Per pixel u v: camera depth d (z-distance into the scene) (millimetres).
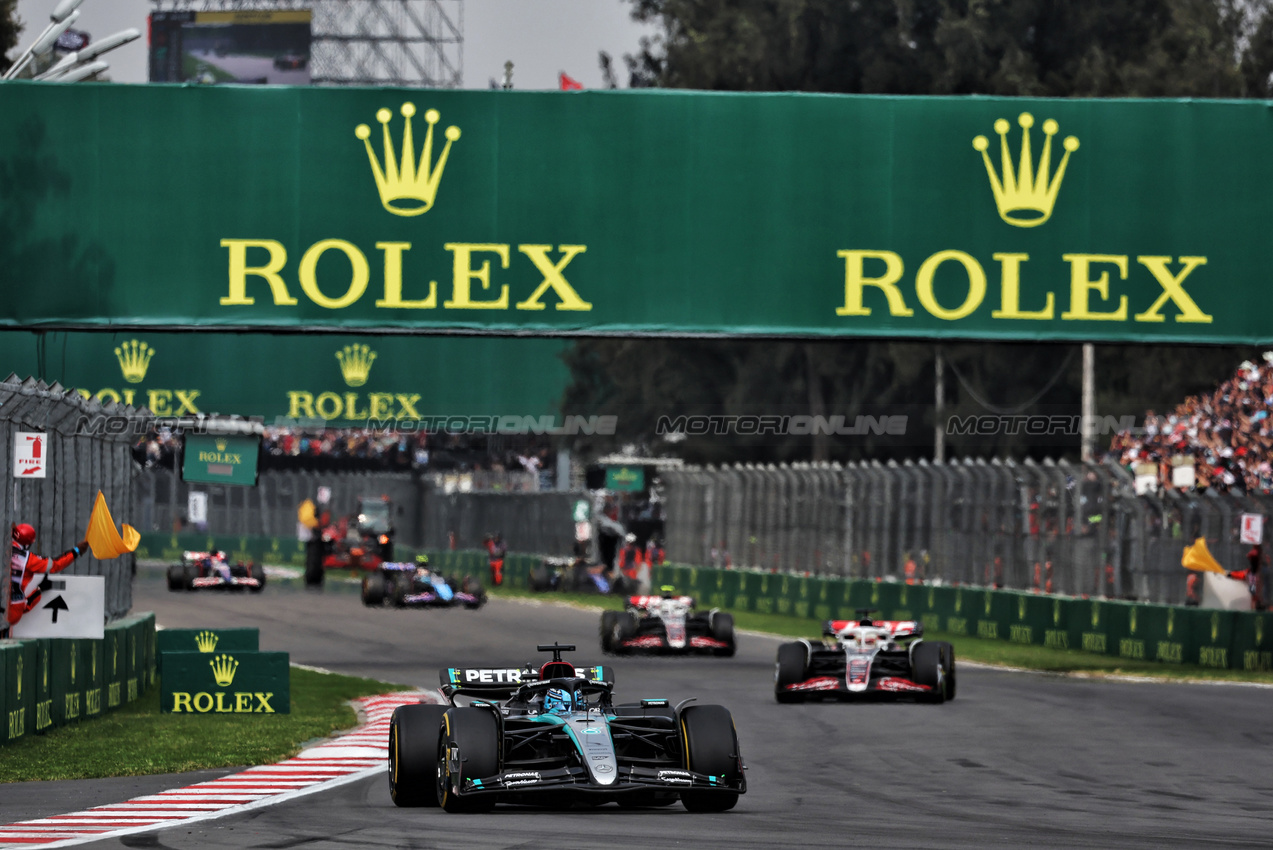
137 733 63156
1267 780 50250
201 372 175500
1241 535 100938
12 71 86812
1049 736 63438
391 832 37688
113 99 86688
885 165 88625
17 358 170500
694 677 93625
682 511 189375
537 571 186750
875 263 88312
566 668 46000
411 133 87438
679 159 88125
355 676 96688
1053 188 89000
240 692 71688
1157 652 104562
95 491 77750
